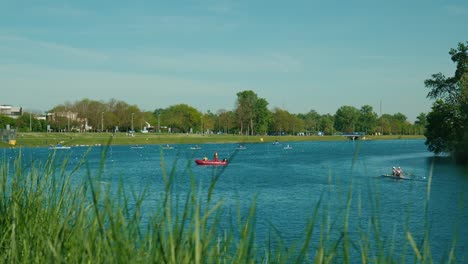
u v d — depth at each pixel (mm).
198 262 2152
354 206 24172
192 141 132625
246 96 171250
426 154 85500
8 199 4270
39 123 129125
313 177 45219
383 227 19531
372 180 39812
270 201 28516
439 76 71312
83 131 135250
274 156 85062
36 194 4203
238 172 51719
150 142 119000
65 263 2494
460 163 57312
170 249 2305
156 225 2516
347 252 2523
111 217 2441
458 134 63344
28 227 3652
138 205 2898
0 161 4484
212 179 2471
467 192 30547
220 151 101875
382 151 98938
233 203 25078
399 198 28672
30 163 4645
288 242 16719
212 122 174500
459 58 69750
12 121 121875
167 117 164250
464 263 14234
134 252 2547
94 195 2521
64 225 3010
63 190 3945
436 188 34031
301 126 191250
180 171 45250
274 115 183875
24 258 3170
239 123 165750
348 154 88812
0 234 3717
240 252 2633
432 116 67125
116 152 92438
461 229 18953
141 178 33781
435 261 14398
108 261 2381
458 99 65000
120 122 139000
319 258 2461
